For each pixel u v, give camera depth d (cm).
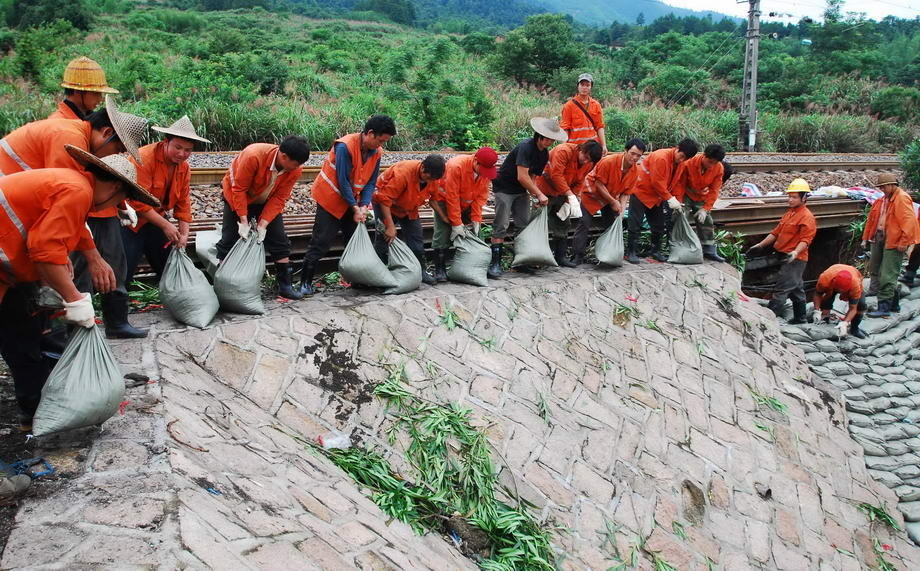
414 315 573
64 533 260
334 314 532
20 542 253
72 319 317
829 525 621
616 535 494
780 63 3694
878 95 3175
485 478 471
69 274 326
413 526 397
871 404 819
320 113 1477
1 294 313
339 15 8012
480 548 430
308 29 5069
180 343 458
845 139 2539
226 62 1883
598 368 639
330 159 570
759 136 2417
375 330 541
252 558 271
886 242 951
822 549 589
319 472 392
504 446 511
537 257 704
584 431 565
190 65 1808
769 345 825
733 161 1673
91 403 320
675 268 829
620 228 769
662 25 8050
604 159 741
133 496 286
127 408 362
